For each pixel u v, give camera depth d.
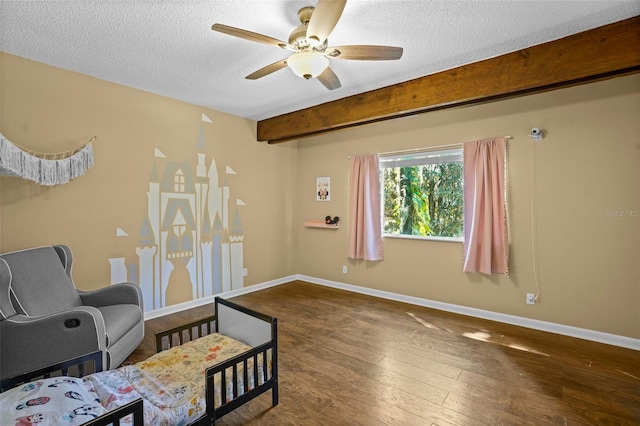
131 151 3.30
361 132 4.39
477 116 3.40
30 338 1.98
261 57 2.60
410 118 3.91
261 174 4.69
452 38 2.30
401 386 2.13
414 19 2.06
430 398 2.00
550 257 3.01
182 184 3.75
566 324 2.94
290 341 2.84
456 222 3.71
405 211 4.11
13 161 2.21
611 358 2.49
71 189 2.90
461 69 2.76
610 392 2.05
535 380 2.20
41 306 2.23
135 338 2.57
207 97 3.60
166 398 1.52
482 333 3.00
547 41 2.35
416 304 3.89
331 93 3.47
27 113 2.64
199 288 3.93
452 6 1.92
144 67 2.80
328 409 1.90
